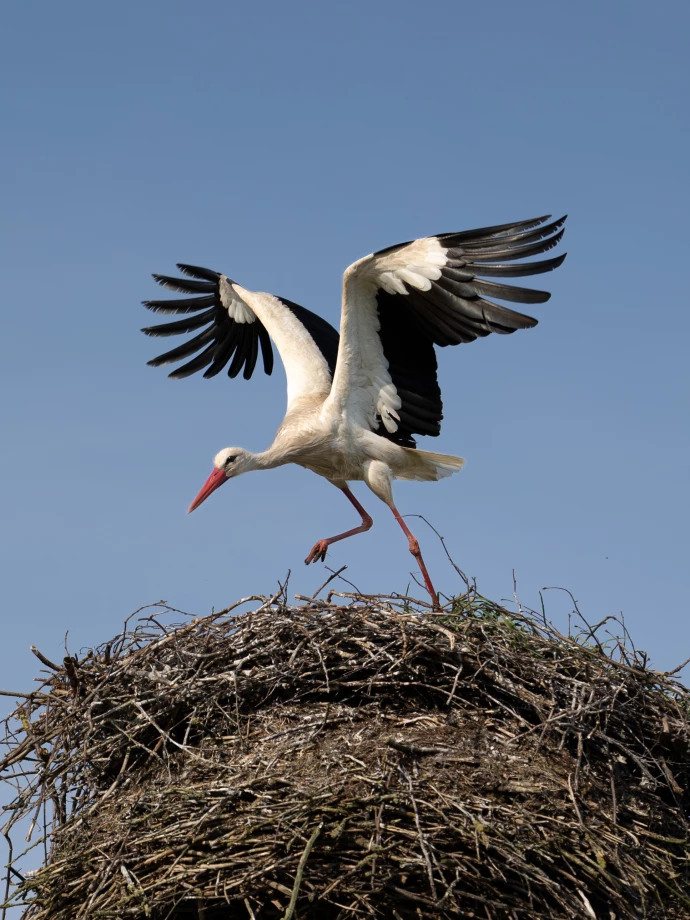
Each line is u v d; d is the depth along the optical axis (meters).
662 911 9.95
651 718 11.14
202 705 11.05
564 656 11.34
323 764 10.20
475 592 11.94
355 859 9.52
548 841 9.61
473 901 9.50
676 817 10.79
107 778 11.27
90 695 11.06
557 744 10.66
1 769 11.12
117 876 9.91
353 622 11.26
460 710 10.89
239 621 11.52
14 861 10.58
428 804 9.56
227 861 9.55
